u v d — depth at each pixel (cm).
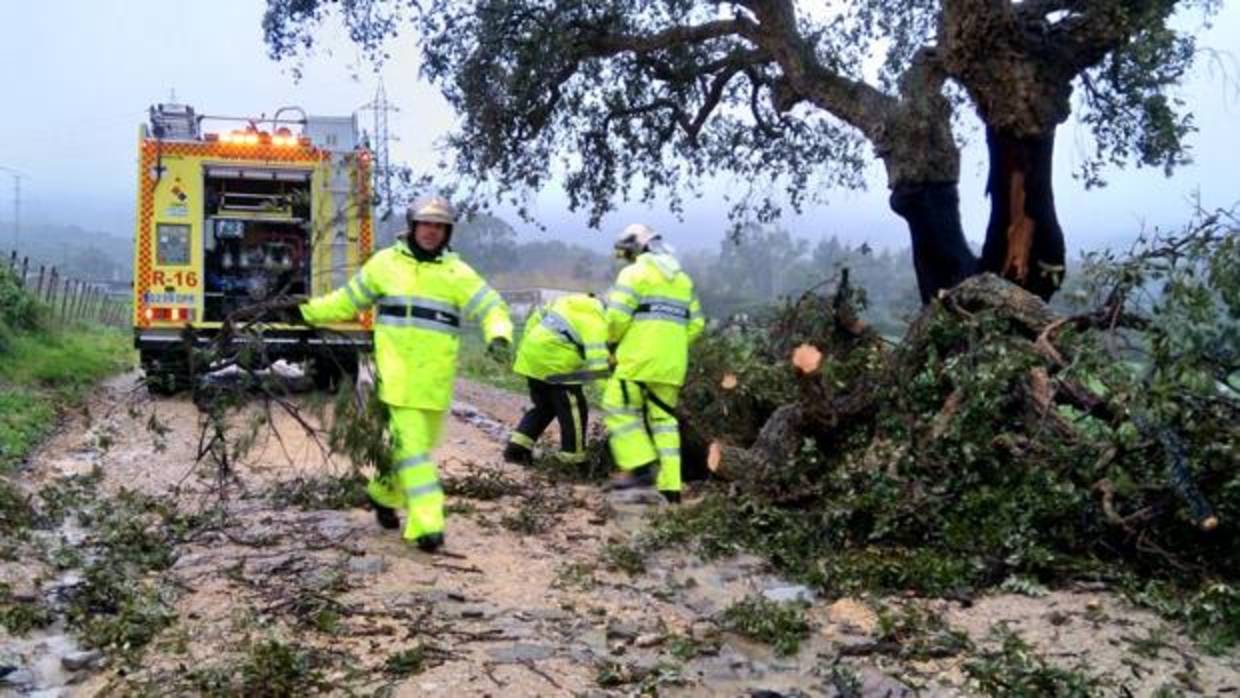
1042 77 1020
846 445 821
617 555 680
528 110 1524
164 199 1405
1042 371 734
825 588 633
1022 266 1092
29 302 1791
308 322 696
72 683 476
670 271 888
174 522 720
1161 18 1042
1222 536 622
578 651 521
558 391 991
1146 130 1304
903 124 1192
